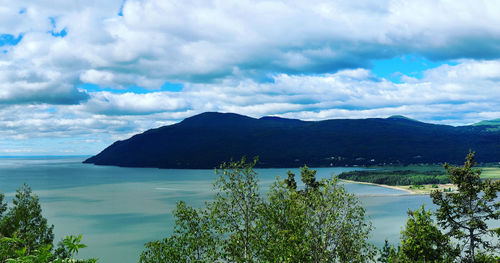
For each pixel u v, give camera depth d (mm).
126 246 132250
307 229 25688
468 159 43812
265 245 24625
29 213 41531
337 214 25328
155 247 25875
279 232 24422
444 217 43750
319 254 24953
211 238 25656
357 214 26000
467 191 42562
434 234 41250
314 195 26750
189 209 26766
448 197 44000
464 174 43344
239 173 26000
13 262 7750
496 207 42125
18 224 39562
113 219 193375
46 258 8047
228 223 25344
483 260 42406
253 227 25344
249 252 24375
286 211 25344
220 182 25922
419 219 42562
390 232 142625
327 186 26453
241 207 25312
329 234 25031
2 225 38938
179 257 25250
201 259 25609
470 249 42625
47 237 41250
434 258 41688
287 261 23172
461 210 43750
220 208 25688
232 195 25469
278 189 26828
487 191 41812
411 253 41812
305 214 25984
